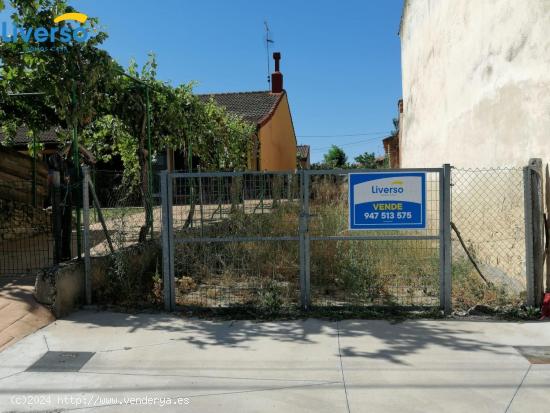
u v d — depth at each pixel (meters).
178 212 7.21
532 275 5.48
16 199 10.21
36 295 5.61
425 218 5.62
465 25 8.43
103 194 8.05
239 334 5.00
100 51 6.92
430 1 10.90
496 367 4.05
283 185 6.84
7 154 10.06
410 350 4.46
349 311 5.66
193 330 5.15
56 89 6.61
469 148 8.26
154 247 8.04
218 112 13.29
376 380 3.84
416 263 6.61
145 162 8.93
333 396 3.59
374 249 6.73
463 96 8.55
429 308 5.64
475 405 3.42
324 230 6.91
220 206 6.95
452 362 4.16
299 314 5.61
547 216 5.57
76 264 6.05
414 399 3.52
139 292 6.53
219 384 3.82
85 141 10.65
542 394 3.57
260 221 6.85
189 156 10.87
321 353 4.43
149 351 4.53
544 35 5.65
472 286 6.25
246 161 17.06
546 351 4.38
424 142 11.62
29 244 9.41
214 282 6.89
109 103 8.55
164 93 9.55
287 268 6.99
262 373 4.01
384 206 5.64
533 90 5.93
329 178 6.88
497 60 7.02
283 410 3.40
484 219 7.57
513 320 5.29
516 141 6.42
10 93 9.15
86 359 4.34
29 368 4.15
